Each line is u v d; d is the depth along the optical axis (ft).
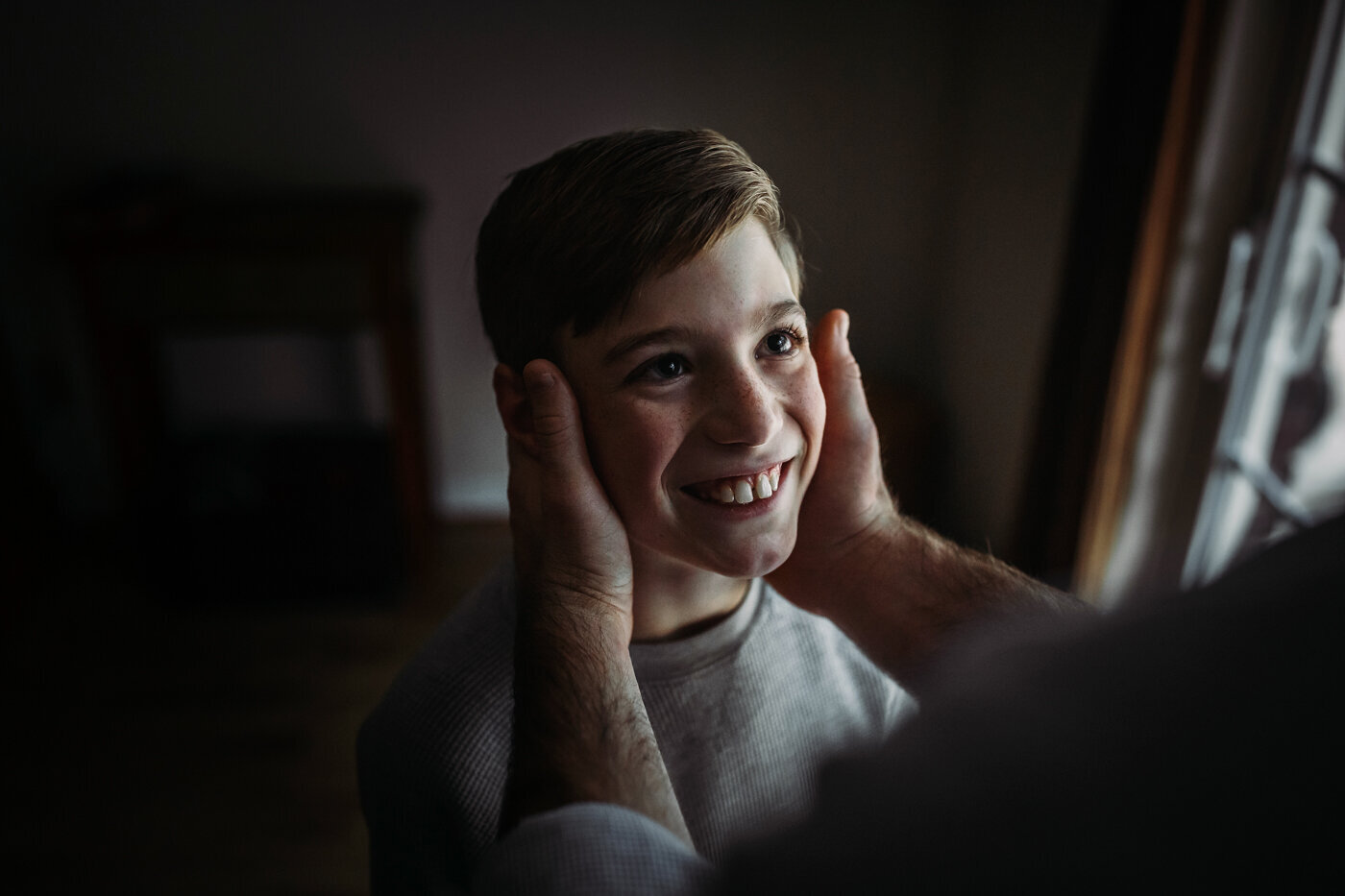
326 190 8.07
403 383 7.64
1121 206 5.25
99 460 8.86
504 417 1.78
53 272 8.16
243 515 7.86
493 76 7.76
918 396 8.05
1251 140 4.96
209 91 7.72
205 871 5.86
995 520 7.30
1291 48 4.69
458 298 8.41
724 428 1.52
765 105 7.72
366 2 7.48
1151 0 4.84
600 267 1.47
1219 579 0.48
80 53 7.50
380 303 7.37
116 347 7.44
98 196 7.22
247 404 8.82
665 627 1.94
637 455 1.55
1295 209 4.97
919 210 7.70
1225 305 5.34
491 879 1.10
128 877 5.81
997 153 6.83
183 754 6.68
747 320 1.50
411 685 1.85
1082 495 5.95
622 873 1.04
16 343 8.29
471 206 8.15
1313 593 0.43
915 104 7.45
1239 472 5.67
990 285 7.04
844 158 7.63
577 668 1.43
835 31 7.39
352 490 8.11
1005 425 7.00
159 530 7.88
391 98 7.80
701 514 1.61
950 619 1.76
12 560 8.11
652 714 1.91
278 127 7.86
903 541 1.91
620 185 1.48
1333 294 5.07
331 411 8.91
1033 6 6.25
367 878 5.81
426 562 8.37
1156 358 5.53
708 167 1.49
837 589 1.95
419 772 1.75
